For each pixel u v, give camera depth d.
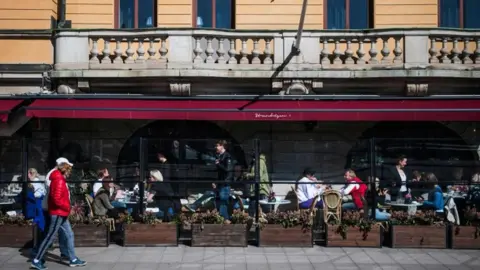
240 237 10.13
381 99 13.16
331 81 13.27
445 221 10.41
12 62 13.75
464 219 10.35
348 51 13.30
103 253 9.67
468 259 9.27
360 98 13.21
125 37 13.32
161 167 10.65
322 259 9.26
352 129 14.09
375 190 10.62
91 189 10.71
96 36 13.35
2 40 13.82
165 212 10.59
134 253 9.66
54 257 9.46
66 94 13.34
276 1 14.28
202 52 13.25
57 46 13.48
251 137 14.03
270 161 11.80
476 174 10.71
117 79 13.20
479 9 14.62
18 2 14.05
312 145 11.95
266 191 11.28
